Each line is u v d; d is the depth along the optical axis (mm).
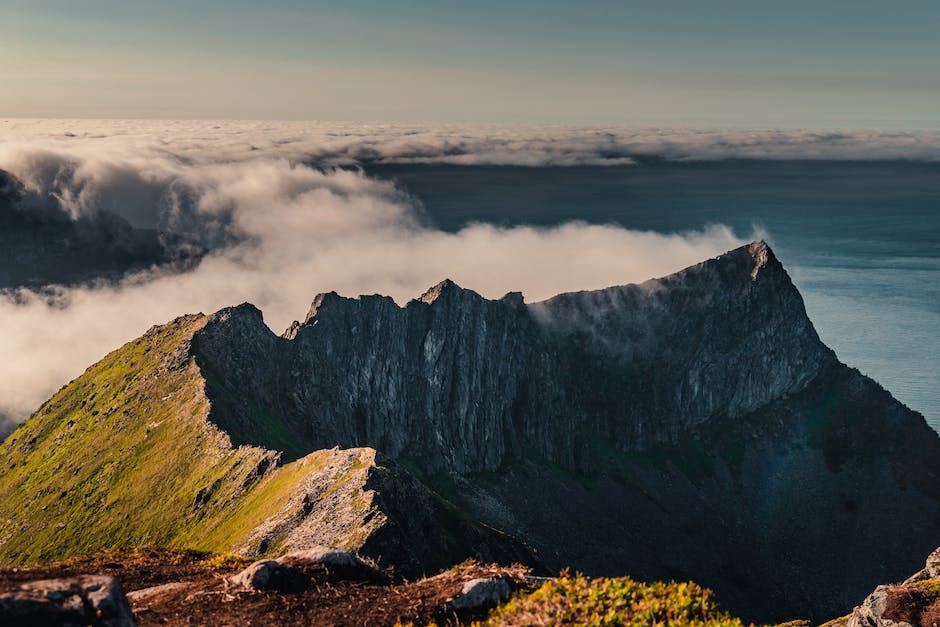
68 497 198750
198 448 190500
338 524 135875
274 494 156125
